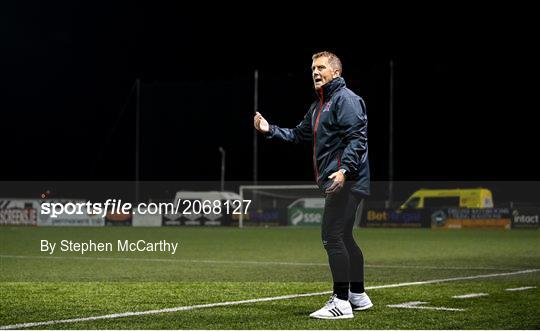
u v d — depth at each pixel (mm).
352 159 6863
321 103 7219
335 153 7102
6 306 7965
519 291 9328
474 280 10961
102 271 12883
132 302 8297
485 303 8195
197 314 7367
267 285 10148
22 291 9305
